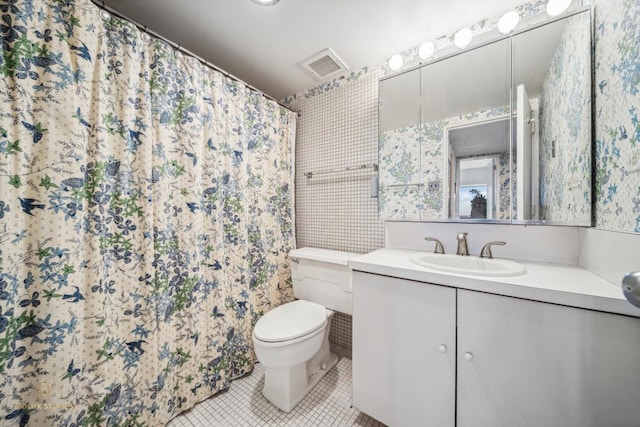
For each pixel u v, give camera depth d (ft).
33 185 2.51
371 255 4.10
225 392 4.31
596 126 2.78
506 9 3.77
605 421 2.16
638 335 2.03
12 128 2.39
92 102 2.93
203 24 4.04
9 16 2.39
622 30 2.30
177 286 3.77
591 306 2.15
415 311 3.09
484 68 3.92
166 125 3.62
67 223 2.67
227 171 4.50
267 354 3.68
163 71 3.58
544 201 3.47
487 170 3.93
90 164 2.92
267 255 5.45
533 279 2.63
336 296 4.75
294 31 4.22
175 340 3.72
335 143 5.77
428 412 3.01
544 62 3.47
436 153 4.39
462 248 3.96
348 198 5.56
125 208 3.20
